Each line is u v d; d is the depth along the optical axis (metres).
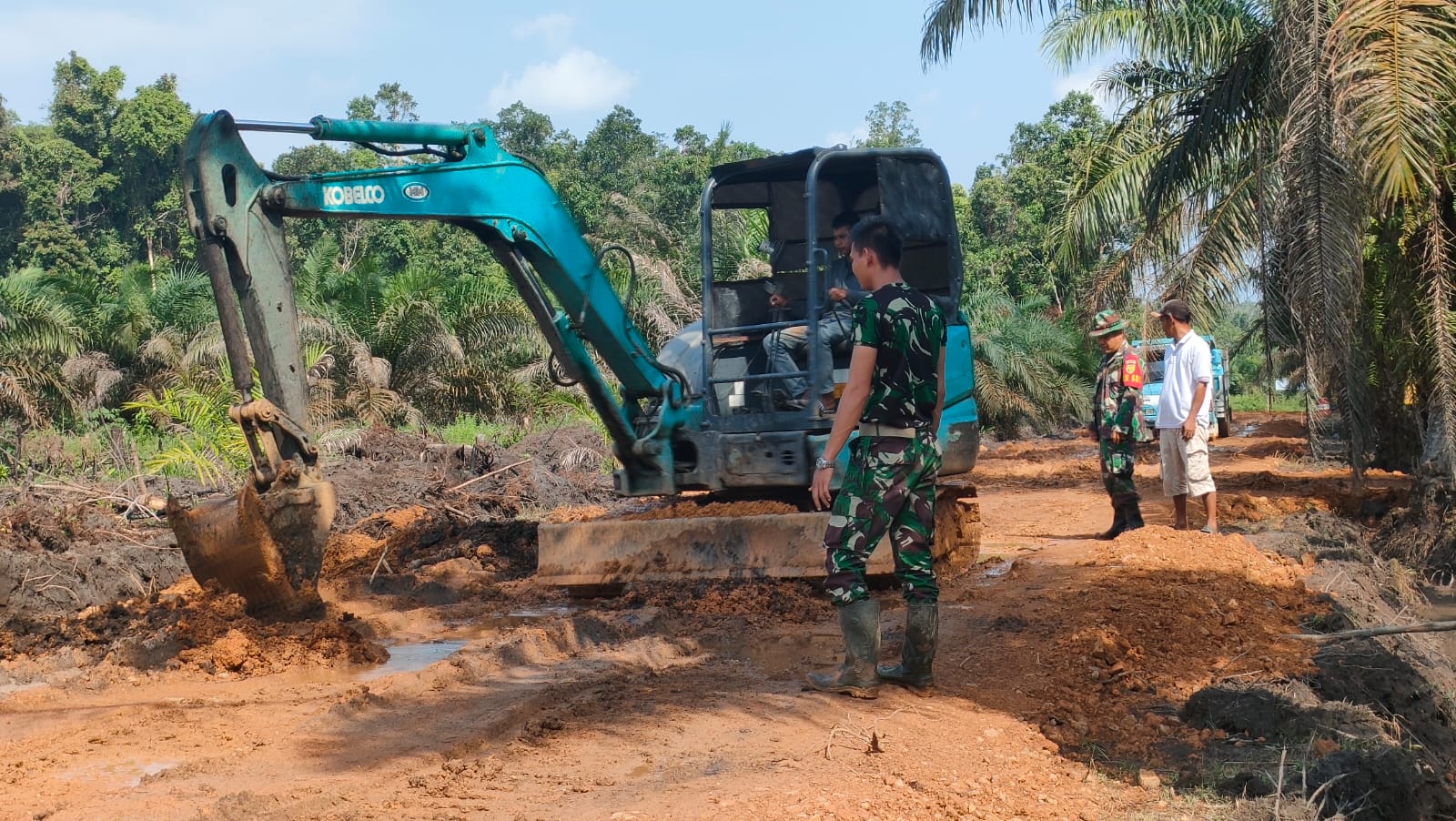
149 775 4.40
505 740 4.87
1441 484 11.64
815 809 3.83
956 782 4.24
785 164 8.06
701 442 7.96
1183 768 4.58
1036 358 30.30
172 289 24.64
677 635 6.78
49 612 8.10
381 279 25.70
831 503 5.36
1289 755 4.70
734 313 8.67
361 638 6.59
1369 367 14.00
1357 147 9.84
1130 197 17.38
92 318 23.91
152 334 23.84
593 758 4.55
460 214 7.25
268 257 6.66
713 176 8.28
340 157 58.00
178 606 6.97
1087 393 31.41
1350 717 5.20
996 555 9.48
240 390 6.62
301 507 6.71
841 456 7.51
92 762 4.60
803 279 8.88
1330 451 20.00
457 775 4.34
